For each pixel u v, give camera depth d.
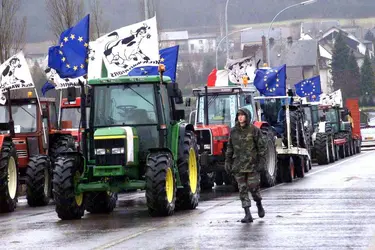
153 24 33.69
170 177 25.89
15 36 54.22
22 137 35.09
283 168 41.34
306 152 44.53
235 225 21.81
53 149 36.62
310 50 169.25
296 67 168.25
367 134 106.50
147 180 25.11
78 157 25.97
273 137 38.91
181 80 138.38
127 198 35.91
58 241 19.84
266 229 20.70
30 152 35.22
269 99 45.34
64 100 44.50
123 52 33.94
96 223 24.05
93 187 25.59
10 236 21.42
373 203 27.16
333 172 48.53
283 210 25.50
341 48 178.75
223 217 24.11
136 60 33.81
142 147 26.62
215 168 37.28
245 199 22.48
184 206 27.52
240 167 22.58
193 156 28.50
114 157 25.50
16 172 31.33
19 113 35.47
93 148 26.48
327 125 64.00
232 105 39.47
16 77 33.47
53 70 38.44
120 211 28.52
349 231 19.91
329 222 21.88
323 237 18.92
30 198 33.00
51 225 24.02
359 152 85.19
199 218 24.12
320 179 42.19
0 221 26.33
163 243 18.67
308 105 61.22
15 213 29.75
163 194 25.03
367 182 37.94
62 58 34.25
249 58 47.31
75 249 18.20
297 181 41.56
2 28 52.81
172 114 27.61
